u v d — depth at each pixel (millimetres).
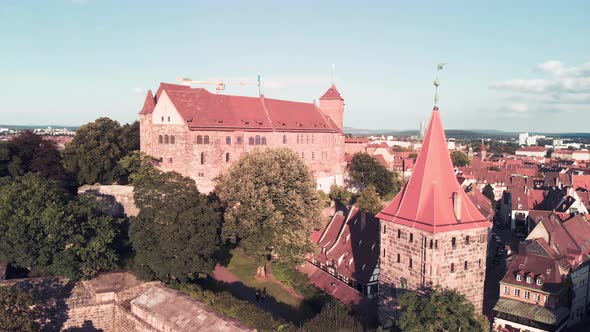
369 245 64688
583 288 67562
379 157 173875
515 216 118188
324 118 126750
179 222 56312
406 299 42688
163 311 47938
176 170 89625
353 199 116250
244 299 61406
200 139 91562
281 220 65875
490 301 68062
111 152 93000
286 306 61031
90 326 52062
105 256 58469
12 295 44656
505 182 160250
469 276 47312
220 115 97188
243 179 68812
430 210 46031
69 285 54094
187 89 95938
